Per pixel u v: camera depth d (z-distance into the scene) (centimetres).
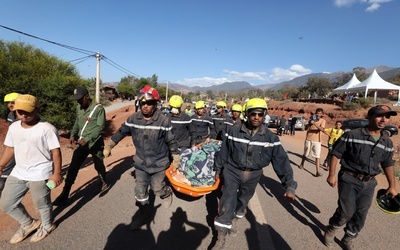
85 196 450
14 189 286
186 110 822
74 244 305
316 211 450
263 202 478
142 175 348
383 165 315
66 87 1306
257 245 331
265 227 380
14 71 1270
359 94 3869
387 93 4391
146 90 317
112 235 330
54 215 371
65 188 405
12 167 360
